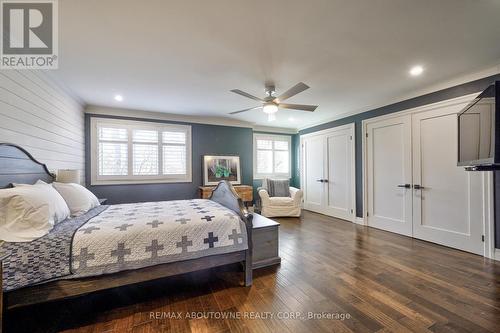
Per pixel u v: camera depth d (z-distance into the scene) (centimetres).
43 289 142
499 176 255
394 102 361
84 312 167
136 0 146
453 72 265
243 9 157
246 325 152
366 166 413
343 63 239
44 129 251
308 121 530
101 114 404
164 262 172
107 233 161
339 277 217
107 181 409
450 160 296
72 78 273
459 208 288
